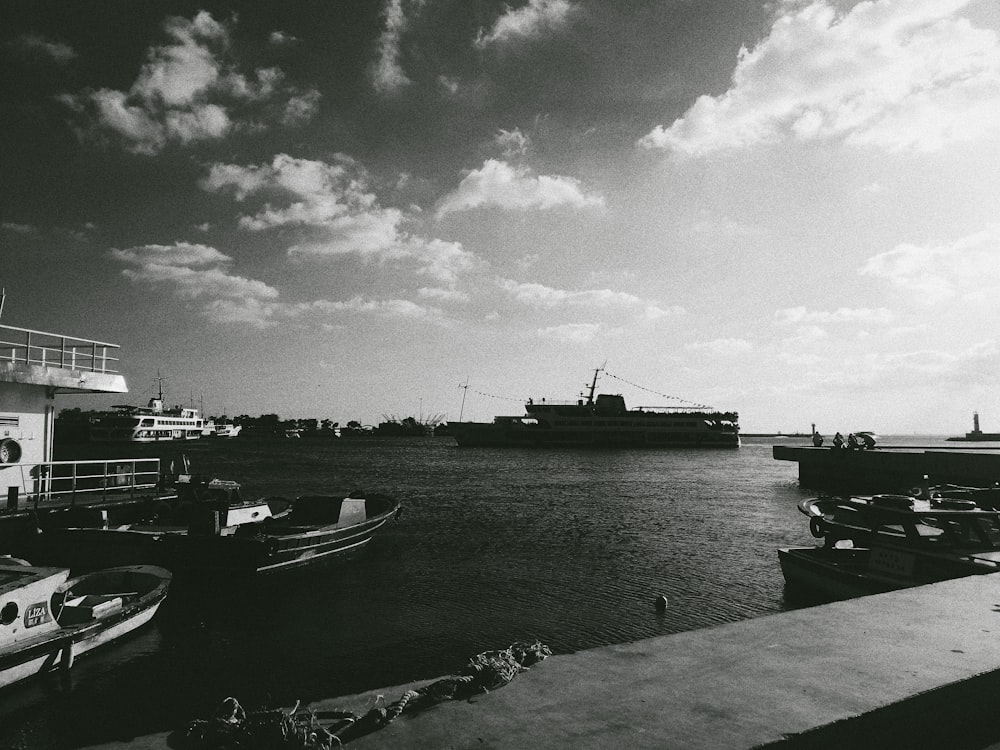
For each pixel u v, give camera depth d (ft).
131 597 48.70
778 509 132.87
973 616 14.90
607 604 58.54
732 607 57.67
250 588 63.16
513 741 8.84
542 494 166.09
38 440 70.23
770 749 8.75
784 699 10.24
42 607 39.04
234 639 48.21
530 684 10.93
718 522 113.19
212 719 9.87
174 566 63.05
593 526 107.65
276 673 42.09
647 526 107.65
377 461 354.74
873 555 52.90
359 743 8.88
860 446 156.15
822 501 65.98
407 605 57.98
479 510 130.62
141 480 95.55
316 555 71.56
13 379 64.28
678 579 68.44
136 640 47.44
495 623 52.95
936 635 13.52
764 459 406.82
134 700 37.52
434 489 181.98
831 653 12.42
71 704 36.78
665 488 184.03
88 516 66.18
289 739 8.98
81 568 62.39
